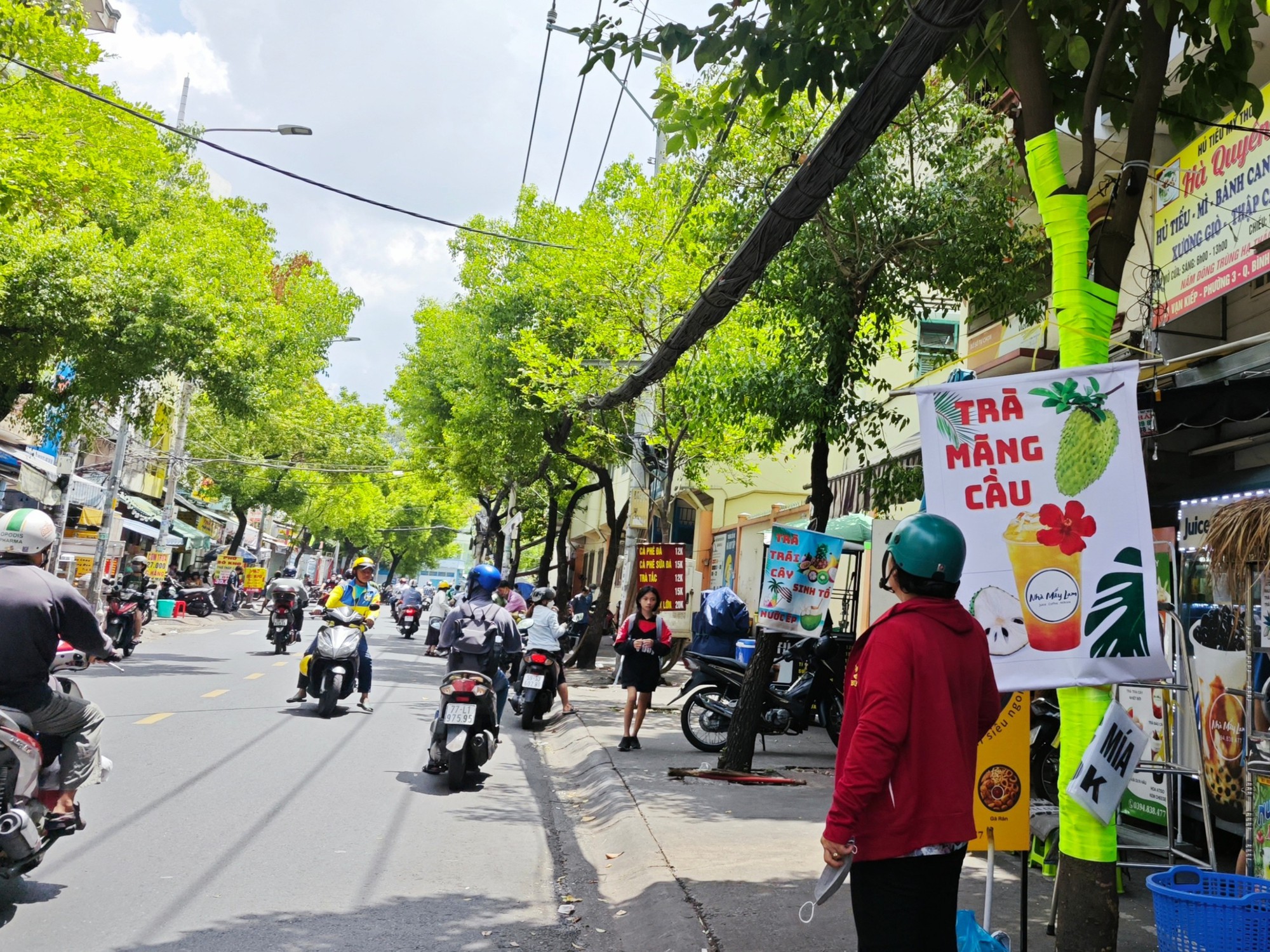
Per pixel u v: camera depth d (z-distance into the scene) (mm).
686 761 10359
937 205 10336
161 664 17453
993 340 13086
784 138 10742
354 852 6402
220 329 16234
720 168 11000
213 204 24062
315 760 9438
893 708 2971
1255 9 7754
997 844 4441
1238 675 6520
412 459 37875
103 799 7355
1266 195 7707
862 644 3211
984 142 11242
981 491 4250
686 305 14969
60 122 14125
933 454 4309
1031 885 5957
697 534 28859
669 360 9672
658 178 15469
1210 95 5848
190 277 16062
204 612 34219
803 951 4664
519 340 23891
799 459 26969
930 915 2971
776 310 10750
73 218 16469
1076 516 4168
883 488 10773
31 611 5078
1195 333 9375
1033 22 4969
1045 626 4125
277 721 11625
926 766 2996
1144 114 4715
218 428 40125
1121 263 4617
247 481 42438
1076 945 3953
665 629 11156
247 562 51656
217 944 4629
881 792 2996
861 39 5602
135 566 19891
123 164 15984
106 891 5324
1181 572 7430
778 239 6652
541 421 23656
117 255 16078
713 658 11211
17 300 14250
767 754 11273
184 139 23531
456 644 9219
